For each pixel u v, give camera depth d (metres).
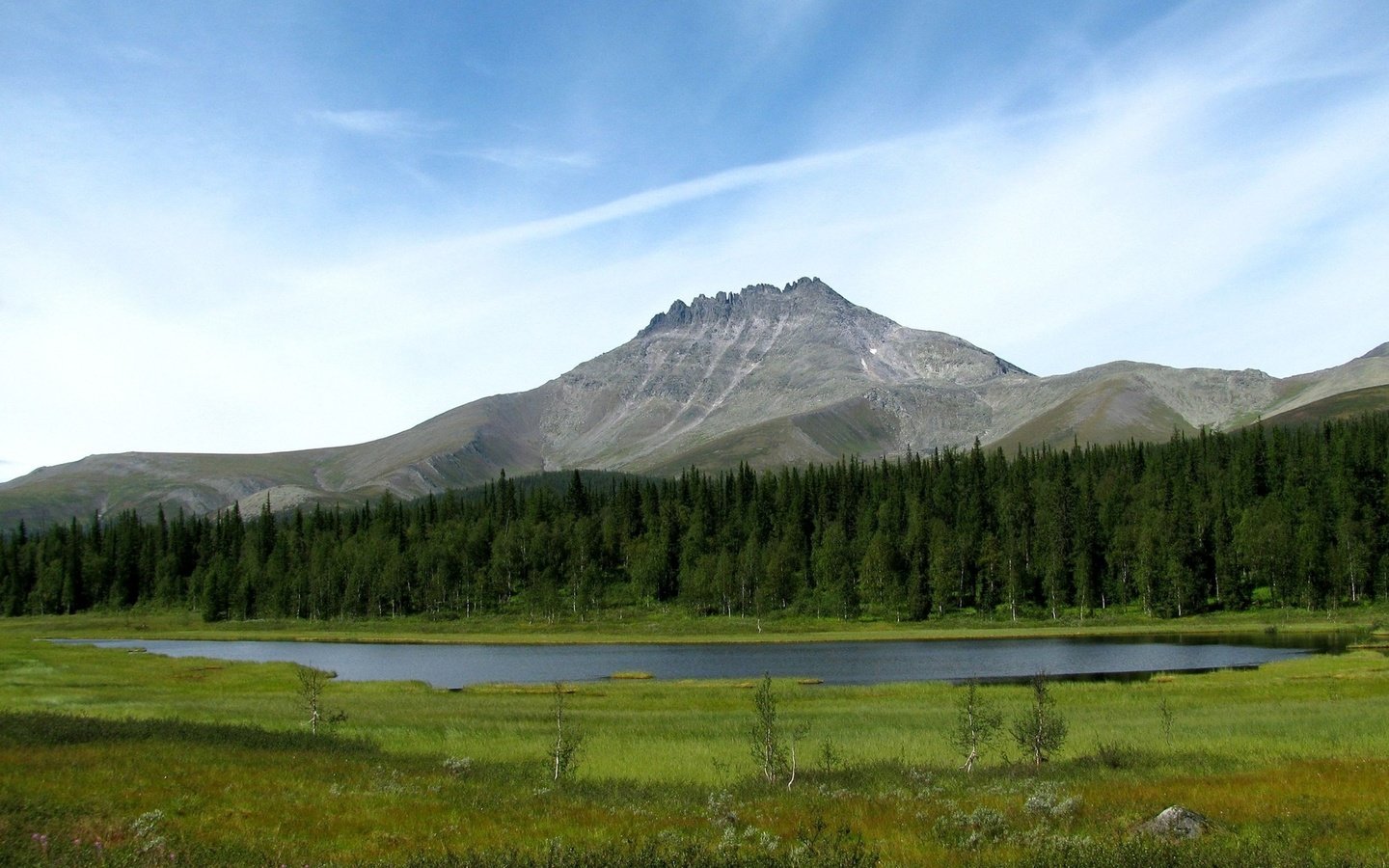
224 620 192.38
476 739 48.88
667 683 81.19
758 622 157.75
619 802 30.88
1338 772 31.72
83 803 25.77
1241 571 161.00
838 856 19.66
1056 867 18.81
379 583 187.50
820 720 55.22
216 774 32.06
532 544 195.12
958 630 147.88
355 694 73.81
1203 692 63.62
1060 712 55.56
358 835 24.16
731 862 19.06
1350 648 100.75
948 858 20.89
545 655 120.81
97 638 158.25
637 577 189.38
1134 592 165.00
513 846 21.97
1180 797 28.30
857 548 182.25
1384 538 157.88
